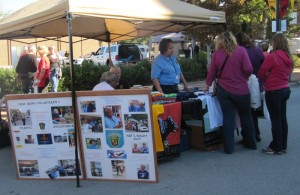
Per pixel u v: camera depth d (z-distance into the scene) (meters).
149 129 4.79
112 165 5.04
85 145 5.09
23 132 5.23
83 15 4.91
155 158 4.86
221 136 6.65
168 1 6.39
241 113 6.29
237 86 5.95
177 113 5.86
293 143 6.74
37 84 10.74
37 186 5.05
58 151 5.15
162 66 6.36
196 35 17.44
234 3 17.08
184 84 6.88
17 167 5.35
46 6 5.82
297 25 23.14
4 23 5.96
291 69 5.83
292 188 4.67
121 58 21.38
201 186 4.83
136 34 9.15
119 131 4.92
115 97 4.85
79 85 13.20
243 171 5.35
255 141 6.41
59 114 5.07
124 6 5.33
